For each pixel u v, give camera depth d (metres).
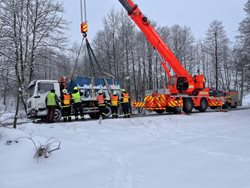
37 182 5.80
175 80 19.36
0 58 21.41
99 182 5.62
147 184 5.41
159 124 13.45
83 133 10.59
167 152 7.98
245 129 12.68
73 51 24.88
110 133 10.87
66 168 6.63
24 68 21.09
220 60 51.44
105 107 16.84
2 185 5.66
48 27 22.94
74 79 16.12
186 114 18.14
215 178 5.62
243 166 6.48
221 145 8.91
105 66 41.44
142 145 9.02
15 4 21.53
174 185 5.29
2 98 14.02
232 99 29.56
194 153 7.82
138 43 45.59
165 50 18.34
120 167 6.60
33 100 14.77
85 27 14.16
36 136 8.80
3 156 7.10
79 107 14.98
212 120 16.03
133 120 13.74
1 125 10.22
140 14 16.94
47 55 23.58
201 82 20.45
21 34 21.81
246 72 36.00
